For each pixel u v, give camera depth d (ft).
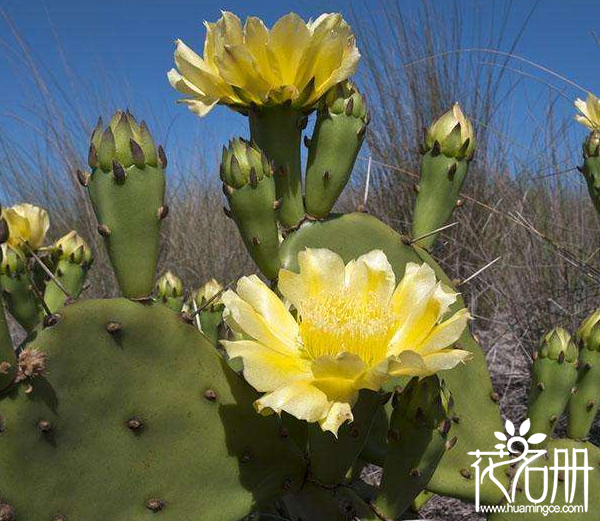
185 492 0.66
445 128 0.91
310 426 0.67
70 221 3.05
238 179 0.73
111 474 0.64
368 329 0.61
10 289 1.01
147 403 0.64
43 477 0.62
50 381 0.61
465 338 0.93
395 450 0.69
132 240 0.65
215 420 0.67
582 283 2.06
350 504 0.71
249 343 0.59
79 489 0.63
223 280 2.86
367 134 2.64
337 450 0.67
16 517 0.61
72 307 0.62
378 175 2.61
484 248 2.32
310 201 0.84
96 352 0.62
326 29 0.72
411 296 0.65
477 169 2.45
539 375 0.93
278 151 0.80
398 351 0.62
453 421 0.90
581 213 2.30
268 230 0.76
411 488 0.70
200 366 0.67
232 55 0.71
